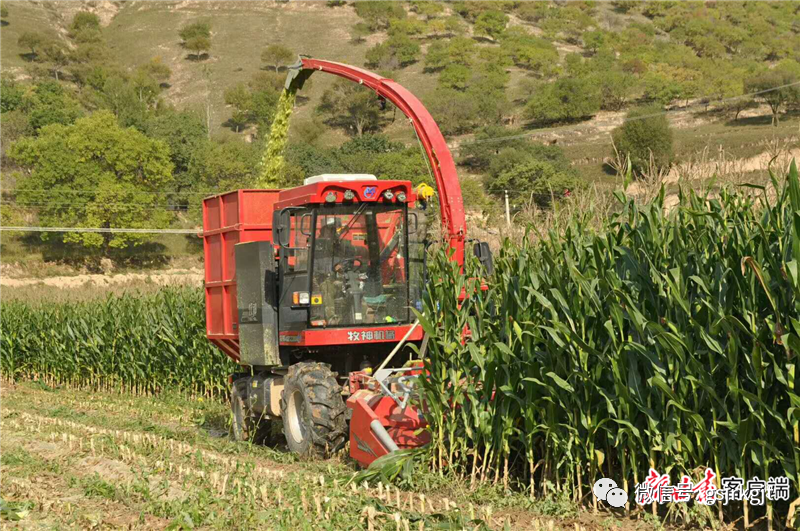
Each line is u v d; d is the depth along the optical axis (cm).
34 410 1752
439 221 1159
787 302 641
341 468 966
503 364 816
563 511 725
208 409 1717
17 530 767
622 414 724
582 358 744
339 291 1109
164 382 2048
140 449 1136
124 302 2262
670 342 673
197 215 8419
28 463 1080
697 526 694
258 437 1275
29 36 16112
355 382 1057
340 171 9162
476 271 948
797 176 603
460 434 873
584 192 902
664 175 844
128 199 7675
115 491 880
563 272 782
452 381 862
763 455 649
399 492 815
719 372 695
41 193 7681
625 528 691
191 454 1105
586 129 10381
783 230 660
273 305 1166
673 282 680
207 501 795
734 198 726
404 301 1138
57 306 2581
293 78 1608
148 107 13738
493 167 8100
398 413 962
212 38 18425
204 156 8894
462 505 770
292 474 922
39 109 11375
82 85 15575
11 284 6819
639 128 6688
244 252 1211
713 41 18962
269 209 1279
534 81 13862
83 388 2383
